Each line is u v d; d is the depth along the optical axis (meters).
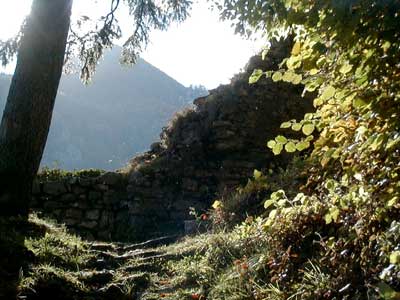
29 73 6.82
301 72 3.06
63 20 7.04
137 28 9.77
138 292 4.87
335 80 2.77
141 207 9.78
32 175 6.78
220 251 5.02
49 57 6.89
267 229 3.93
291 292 3.57
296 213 4.18
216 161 9.95
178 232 9.19
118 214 10.02
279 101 9.80
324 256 3.61
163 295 4.64
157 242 7.16
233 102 10.06
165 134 10.70
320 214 3.96
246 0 2.60
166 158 10.11
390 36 2.29
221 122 10.03
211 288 4.40
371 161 2.95
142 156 10.93
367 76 2.51
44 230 6.09
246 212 6.20
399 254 2.39
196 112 10.48
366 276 3.00
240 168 9.68
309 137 3.09
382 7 2.21
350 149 2.84
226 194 8.65
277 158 9.50
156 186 9.91
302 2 2.50
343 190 3.66
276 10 2.55
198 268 4.96
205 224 7.24
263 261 4.20
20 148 6.68
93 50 9.47
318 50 2.54
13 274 4.39
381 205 2.96
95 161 57.84
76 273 4.90
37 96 6.79
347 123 3.06
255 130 9.84
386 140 2.48
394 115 2.57
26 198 6.69
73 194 10.09
